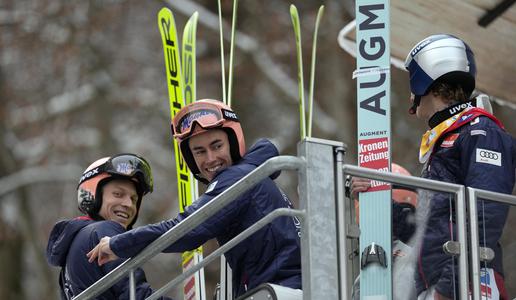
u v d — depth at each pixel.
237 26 36.91
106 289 12.51
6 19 37.88
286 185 34.22
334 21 36.38
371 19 12.70
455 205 11.81
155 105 37.88
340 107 35.00
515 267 12.05
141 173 13.88
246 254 12.03
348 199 11.92
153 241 11.98
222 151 12.55
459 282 11.68
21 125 37.91
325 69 36.03
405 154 34.53
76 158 37.31
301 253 11.08
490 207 11.94
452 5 16.84
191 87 15.98
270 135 35.59
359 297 11.77
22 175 36.53
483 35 17.38
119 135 37.78
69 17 37.97
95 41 38.19
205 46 36.59
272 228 11.96
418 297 11.83
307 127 15.37
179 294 35.31
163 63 38.44
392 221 11.85
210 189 12.07
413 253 11.84
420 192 11.88
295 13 15.21
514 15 16.88
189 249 11.97
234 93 36.22
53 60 37.84
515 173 12.50
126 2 38.19
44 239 37.56
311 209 11.04
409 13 17.08
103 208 13.80
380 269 11.78
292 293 11.38
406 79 35.03
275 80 36.00
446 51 12.84
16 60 38.00
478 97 12.85
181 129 12.70
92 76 37.84
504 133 12.37
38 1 37.97
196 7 37.06
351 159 34.38
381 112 12.49
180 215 12.01
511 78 17.94
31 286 36.22
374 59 12.61
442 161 12.45
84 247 13.35
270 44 36.50
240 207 11.96
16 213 35.78
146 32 38.50
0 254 35.03
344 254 11.09
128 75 38.06
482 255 11.86
